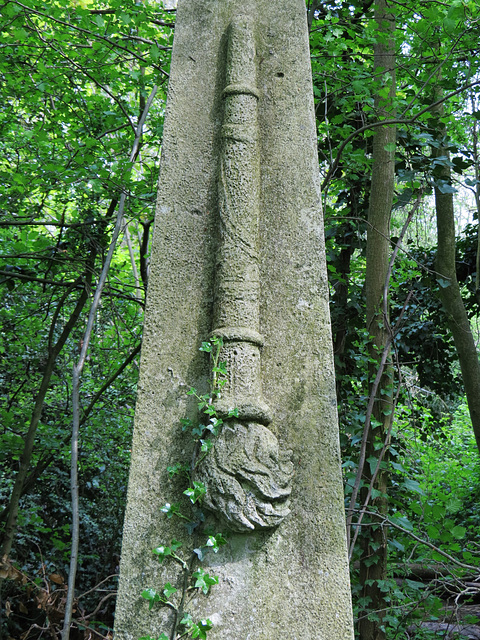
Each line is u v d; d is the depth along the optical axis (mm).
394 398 3551
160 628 1583
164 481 1687
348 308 4445
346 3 4379
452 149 4098
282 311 1782
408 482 3502
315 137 1927
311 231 1841
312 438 1687
